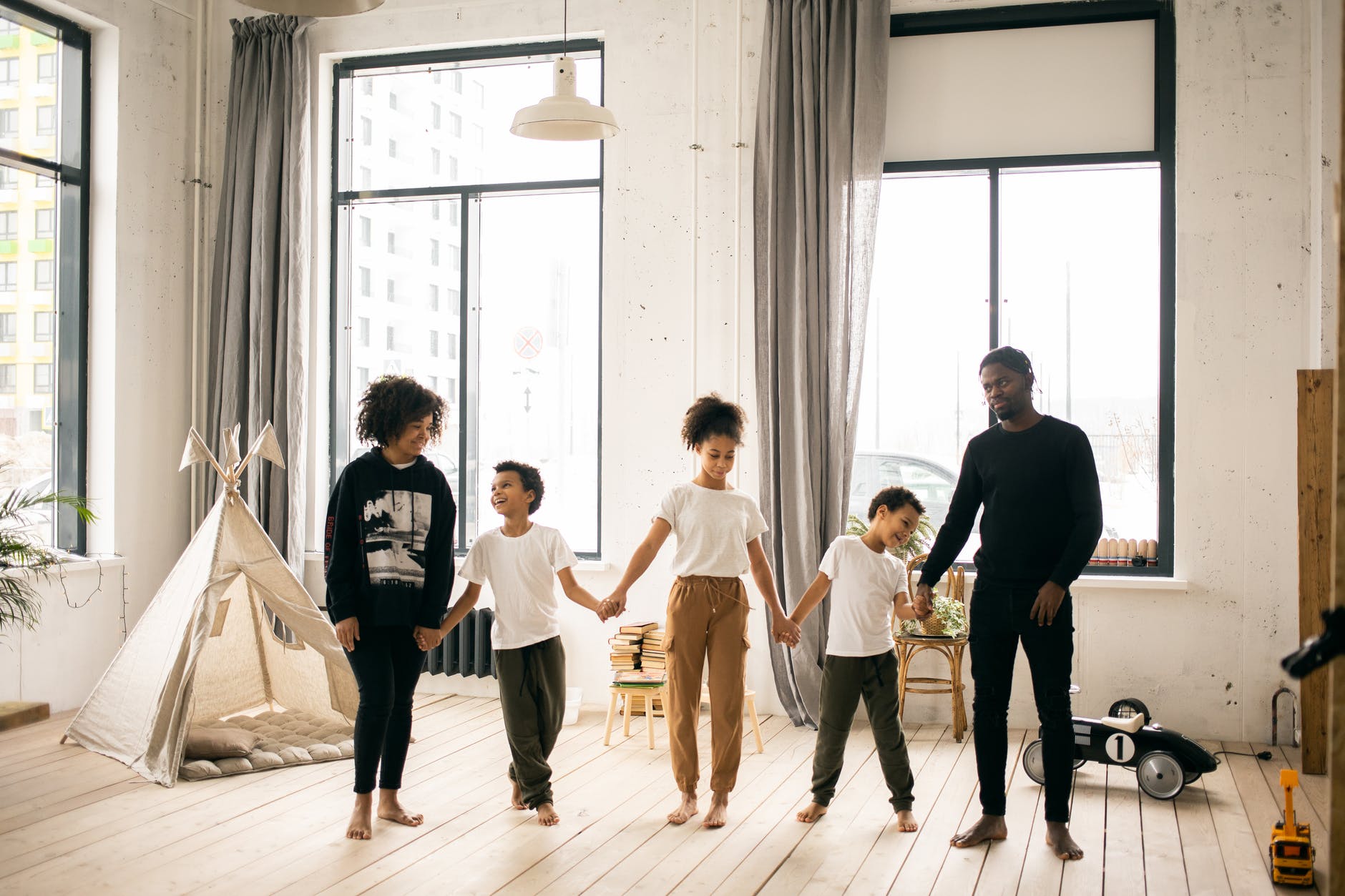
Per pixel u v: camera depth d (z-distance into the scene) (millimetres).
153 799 3848
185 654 4184
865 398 5465
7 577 4703
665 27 5539
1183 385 4926
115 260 5629
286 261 5875
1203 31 4914
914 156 5309
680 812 3570
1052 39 5172
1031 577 3250
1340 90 1543
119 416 5656
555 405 5801
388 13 5910
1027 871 3166
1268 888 3059
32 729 4875
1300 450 4293
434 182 5961
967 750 4594
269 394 5902
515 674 3521
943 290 5359
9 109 5328
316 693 4867
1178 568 4922
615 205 5598
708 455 3535
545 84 5816
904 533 3445
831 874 3127
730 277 5438
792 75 5258
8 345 5336
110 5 5586
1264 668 4816
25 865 3191
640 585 5496
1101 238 5188
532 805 3559
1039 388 5262
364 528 3400
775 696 5289
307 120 5910
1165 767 3887
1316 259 4762
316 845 3363
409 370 6008
